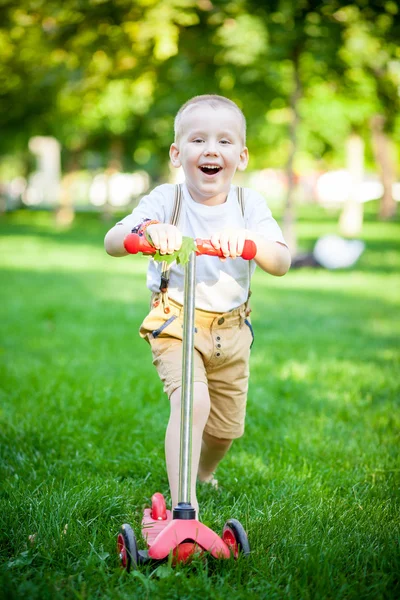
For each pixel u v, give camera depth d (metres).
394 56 12.20
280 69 13.34
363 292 10.88
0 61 14.03
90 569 2.44
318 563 2.45
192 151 2.83
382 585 2.37
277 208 36.22
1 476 3.43
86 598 2.24
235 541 2.54
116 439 4.05
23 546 2.65
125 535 2.46
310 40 11.76
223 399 3.06
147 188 39.31
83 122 21.39
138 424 4.26
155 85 13.26
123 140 26.36
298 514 2.97
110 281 11.63
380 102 14.38
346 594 2.33
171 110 15.52
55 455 3.76
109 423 4.29
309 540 2.69
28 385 5.09
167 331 2.91
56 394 4.84
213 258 2.90
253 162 26.61
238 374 3.03
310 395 5.05
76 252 16.50
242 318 3.01
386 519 2.96
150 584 2.29
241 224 2.96
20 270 12.84
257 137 20.36
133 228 2.57
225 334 2.96
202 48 11.98
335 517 2.94
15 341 6.80
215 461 3.32
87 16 11.52
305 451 3.88
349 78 13.38
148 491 3.32
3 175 39.25
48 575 2.40
